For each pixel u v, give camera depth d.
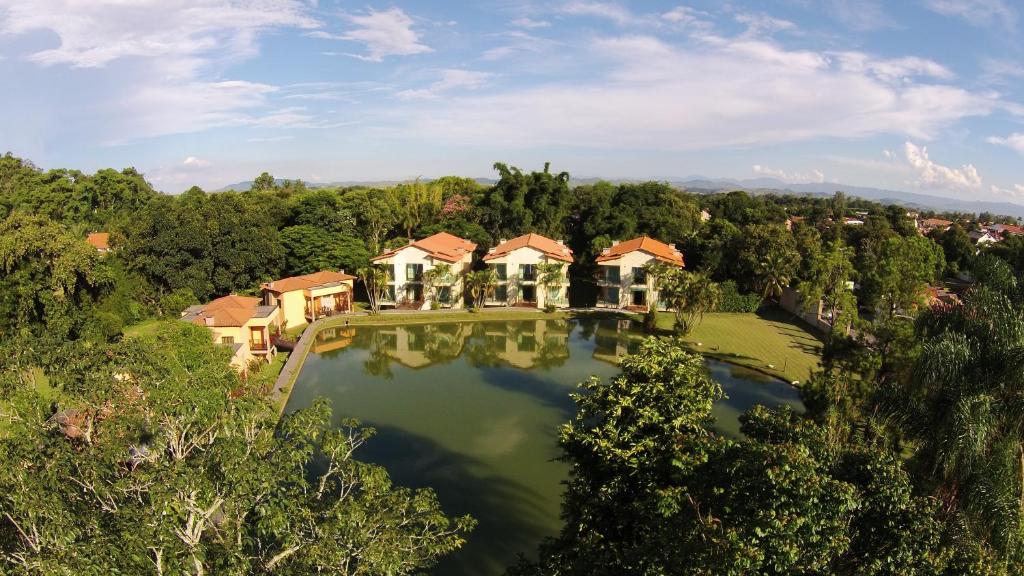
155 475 13.36
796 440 15.09
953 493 17.16
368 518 14.63
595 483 18.03
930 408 18.52
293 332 58.97
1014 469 16.34
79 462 14.51
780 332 58.44
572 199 96.94
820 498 11.70
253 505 13.95
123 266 58.50
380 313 65.12
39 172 112.19
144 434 17.16
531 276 69.50
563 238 90.38
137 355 19.86
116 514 12.81
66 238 47.91
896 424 19.52
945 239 96.88
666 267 65.62
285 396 40.19
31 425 16.28
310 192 103.81
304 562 13.18
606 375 46.41
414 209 93.81
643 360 18.72
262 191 109.62
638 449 16.84
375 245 79.94
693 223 92.19
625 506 16.23
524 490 28.59
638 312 67.31
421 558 16.59
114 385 18.22
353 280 69.81
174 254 59.41
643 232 87.19
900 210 151.00
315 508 15.20
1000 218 196.75
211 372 20.97
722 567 10.98
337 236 73.94
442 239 76.12
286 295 59.66
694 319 63.53
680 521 12.98
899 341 31.11
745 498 12.54
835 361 40.53
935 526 12.19
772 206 100.19
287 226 82.62
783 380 44.22
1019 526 14.99
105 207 107.06
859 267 69.69
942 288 74.38
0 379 18.11
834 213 156.50
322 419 17.36
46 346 19.92
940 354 18.20
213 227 61.66
